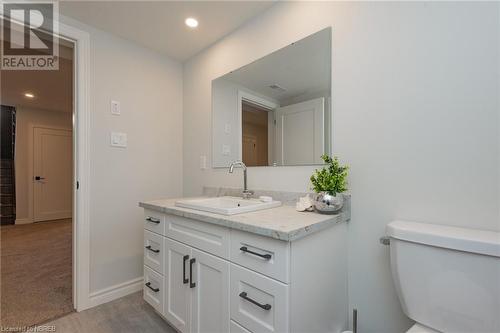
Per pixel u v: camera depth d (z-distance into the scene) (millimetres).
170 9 1674
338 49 1358
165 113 2312
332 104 1378
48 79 3201
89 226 1826
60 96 3910
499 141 919
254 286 1025
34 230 4086
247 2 1624
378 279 1200
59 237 3691
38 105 4453
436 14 1059
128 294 2014
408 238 936
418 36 1102
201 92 2232
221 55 2037
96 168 1872
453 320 847
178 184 2396
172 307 1452
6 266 2590
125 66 2045
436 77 1053
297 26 1542
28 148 4609
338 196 1223
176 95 2402
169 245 1485
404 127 1131
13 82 3295
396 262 975
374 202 1214
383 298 1188
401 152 1138
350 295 1286
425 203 1070
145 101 2170
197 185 2262
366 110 1246
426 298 902
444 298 864
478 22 967
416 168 1097
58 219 4906
